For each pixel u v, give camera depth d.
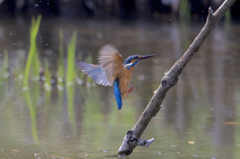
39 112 8.47
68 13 31.56
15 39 20.67
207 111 8.61
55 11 31.42
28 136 6.62
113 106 9.19
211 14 4.53
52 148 5.97
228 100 9.73
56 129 7.12
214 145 6.14
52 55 17.00
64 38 21.53
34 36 11.93
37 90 11.07
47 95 10.42
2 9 30.77
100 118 8.02
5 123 7.45
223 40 21.64
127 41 20.83
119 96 4.99
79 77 13.07
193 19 31.33
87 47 18.88
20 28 24.73
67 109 8.81
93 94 10.66
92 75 5.09
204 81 12.33
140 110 8.76
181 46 19.59
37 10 31.25
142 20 30.67
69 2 31.50
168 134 6.81
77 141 6.36
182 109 8.84
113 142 6.33
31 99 9.84
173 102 9.58
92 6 31.56
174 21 30.16
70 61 12.20
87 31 24.31
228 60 16.25
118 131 7.02
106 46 4.32
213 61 16.05
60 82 12.30
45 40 20.70
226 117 8.02
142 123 5.30
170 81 4.89
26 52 17.42
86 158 5.51
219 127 7.26
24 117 7.98
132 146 5.47
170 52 18.02
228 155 5.62
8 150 5.82
